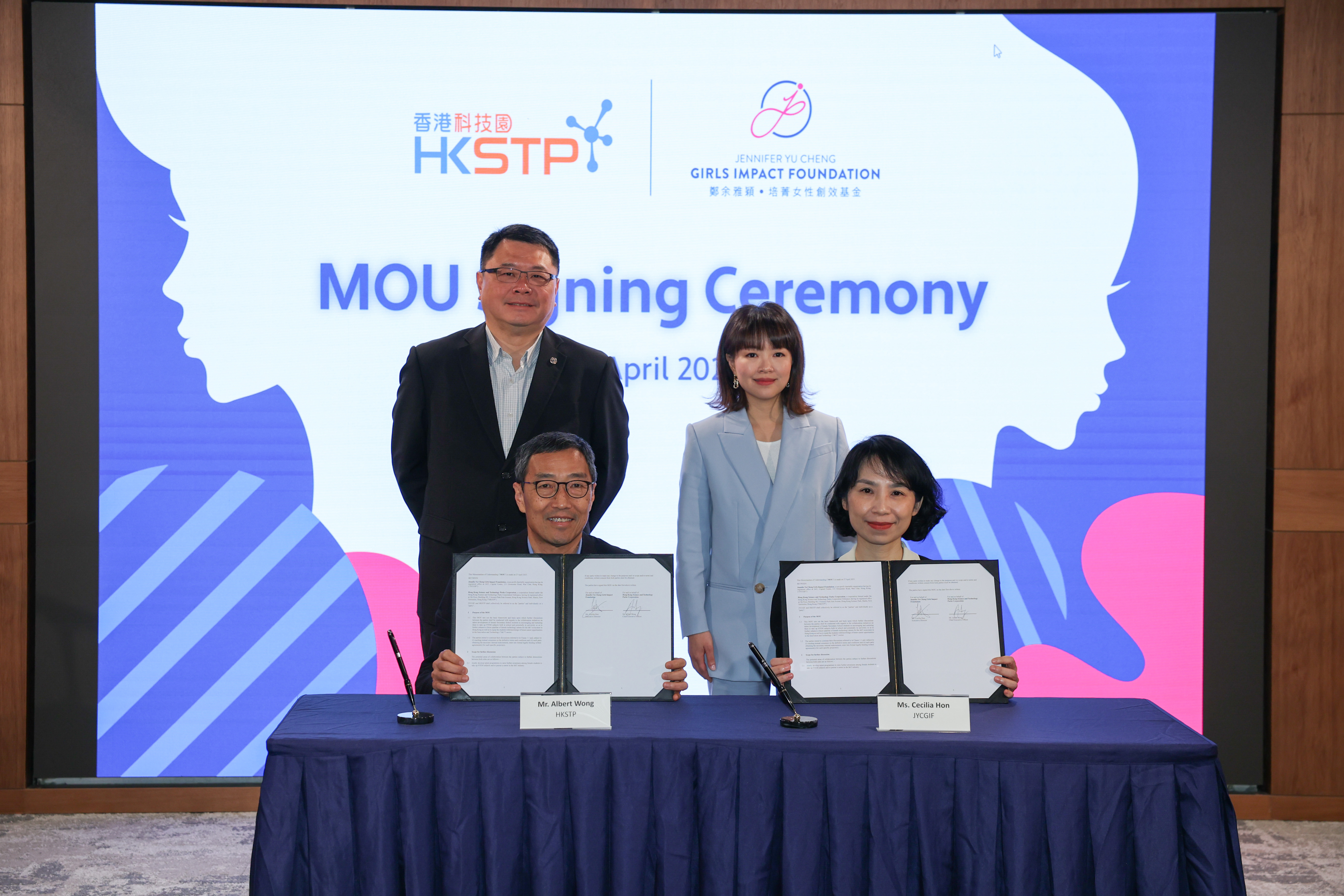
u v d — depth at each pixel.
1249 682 3.53
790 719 2.05
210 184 3.42
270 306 3.45
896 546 2.57
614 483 3.48
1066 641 3.54
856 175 3.48
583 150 3.46
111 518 3.45
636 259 3.48
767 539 3.29
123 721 3.47
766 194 3.47
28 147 3.38
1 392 3.38
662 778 1.99
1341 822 3.46
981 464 3.52
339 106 3.43
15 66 3.34
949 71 3.47
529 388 3.45
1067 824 1.95
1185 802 1.97
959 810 1.97
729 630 3.29
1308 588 3.47
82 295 3.42
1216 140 3.48
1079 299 3.50
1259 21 3.46
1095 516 3.53
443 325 3.47
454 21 3.44
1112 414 3.52
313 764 1.96
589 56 3.45
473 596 2.25
